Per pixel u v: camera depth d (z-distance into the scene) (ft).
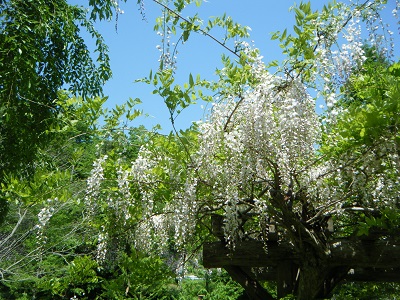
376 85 11.71
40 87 21.98
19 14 20.83
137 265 14.06
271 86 10.92
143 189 12.56
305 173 12.13
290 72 11.19
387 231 11.93
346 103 12.37
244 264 12.98
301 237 12.27
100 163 12.49
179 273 14.83
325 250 12.15
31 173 22.53
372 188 11.68
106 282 19.02
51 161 24.27
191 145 12.29
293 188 12.46
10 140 21.67
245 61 11.63
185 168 12.10
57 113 19.40
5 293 37.78
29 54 20.43
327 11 11.36
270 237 12.57
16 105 20.38
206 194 12.77
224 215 12.23
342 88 11.92
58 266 32.99
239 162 11.37
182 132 11.71
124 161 13.24
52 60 23.15
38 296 36.06
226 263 12.96
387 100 9.74
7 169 21.77
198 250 15.97
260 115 10.81
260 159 11.33
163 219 13.82
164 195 12.21
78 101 13.41
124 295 20.57
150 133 13.10
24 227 34.17
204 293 32.53
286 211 11.76
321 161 12.29
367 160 10.76
